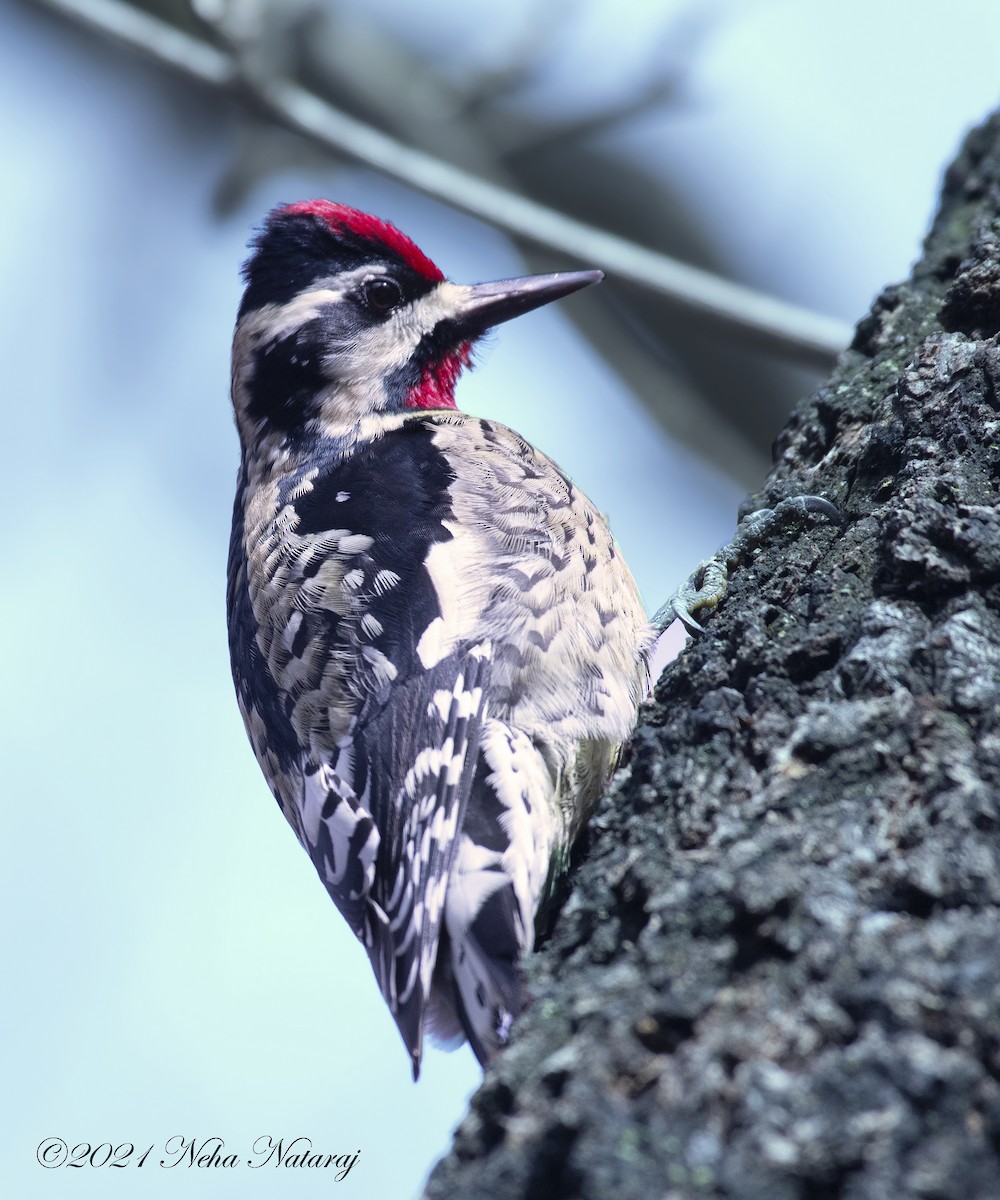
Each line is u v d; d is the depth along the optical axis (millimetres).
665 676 6645
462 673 7480
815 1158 3912
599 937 5238
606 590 8281
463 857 6945
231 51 12266
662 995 4500
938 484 6195
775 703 5879
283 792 8617
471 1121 4473
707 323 11867
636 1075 4309
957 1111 3967
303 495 8914
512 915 6762
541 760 7414
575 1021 4566
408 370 10352
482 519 8227
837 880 4738
